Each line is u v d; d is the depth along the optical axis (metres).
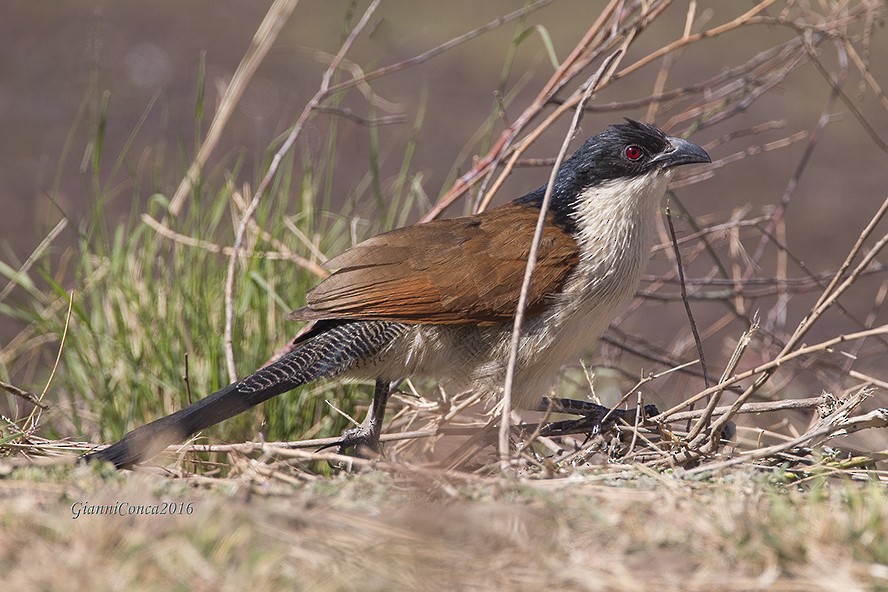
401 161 18.77
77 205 17.00
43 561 4.68
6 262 15.13
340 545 5.00
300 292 10.33
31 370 12.05
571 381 11.00
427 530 5.12
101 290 10.98
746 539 4.98
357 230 11.40
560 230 8.50
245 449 7.48
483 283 8.14
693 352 13.77
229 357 9.30
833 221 18.08
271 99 20.45
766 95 21.33
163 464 8.15
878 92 10.45
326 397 9.83
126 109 20.14
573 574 4.76
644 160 8.45
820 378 10.96
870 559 4.80
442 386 9.68
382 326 8.30
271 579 4.61
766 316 15.76
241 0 24.78
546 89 10.35
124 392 9.94
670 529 5.19
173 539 4.85
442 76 21.58
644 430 8.23
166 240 10.94
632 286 8.69
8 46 21.86
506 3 24.23
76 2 23.94
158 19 23.39
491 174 10.36
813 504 5.37
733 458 7.05
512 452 7.69
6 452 7.52
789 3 10.23
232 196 10.95
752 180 19.27
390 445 9.30
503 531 5.18
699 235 10.63
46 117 19.73
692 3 10.06
